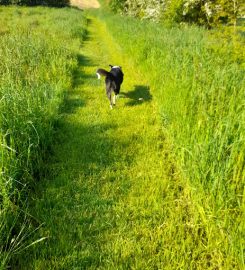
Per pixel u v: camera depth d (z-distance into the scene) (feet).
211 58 17.66
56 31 52.16
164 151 16.57
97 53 41.63
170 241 10.54
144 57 29.66
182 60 19.10
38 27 56.75
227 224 9.66
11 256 9.59
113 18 67.05
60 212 11.85
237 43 21.07
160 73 22.45
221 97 12.37
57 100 21.15
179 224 11.18
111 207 12.26
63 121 19.81
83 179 13.94
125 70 32.42
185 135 14.05
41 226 11.05
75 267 9.49
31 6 113.70
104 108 22.38
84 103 23.40
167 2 51.88
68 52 35.53
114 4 95.25
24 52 30.32
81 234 10.68
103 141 17.34
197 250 10.10
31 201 12.30
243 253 8.71
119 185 13.56
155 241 10.50
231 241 9.11
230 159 9.90
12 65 23.76
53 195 12.75
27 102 15.83
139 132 18.78
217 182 10.32
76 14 90.22
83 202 12.43
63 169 14.64
